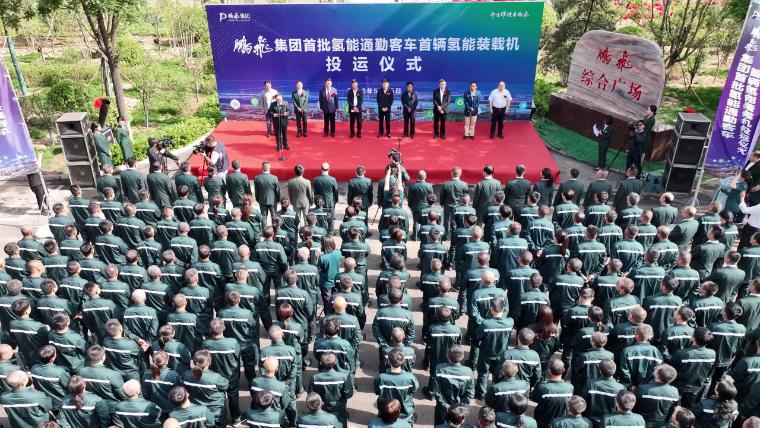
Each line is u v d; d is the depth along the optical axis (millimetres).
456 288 11414
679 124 14445
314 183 12711
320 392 7180
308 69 18438
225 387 7293
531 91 18453
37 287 9156
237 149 17172
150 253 10117
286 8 17625
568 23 20656
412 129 17672
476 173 15742
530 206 11031
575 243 10344
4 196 15664
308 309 8867
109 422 7000
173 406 7219
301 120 17906
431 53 18062
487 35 17766
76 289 9086
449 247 12367
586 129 18688
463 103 18641
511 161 16281
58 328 8016
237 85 18719
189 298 8773
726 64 24922
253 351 8656
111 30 17688
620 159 17250
